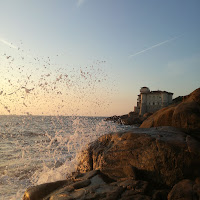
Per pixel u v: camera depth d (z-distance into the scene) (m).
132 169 3.58
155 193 2.91
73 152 10.69
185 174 3.22
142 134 4.12
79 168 5.09
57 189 3.72
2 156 10.08
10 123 33.59
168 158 3.39
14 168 7.66
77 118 9.53
